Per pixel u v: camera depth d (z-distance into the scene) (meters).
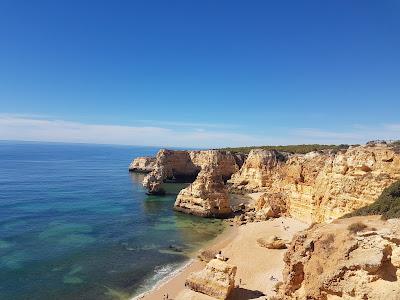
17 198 96.25
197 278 38.91
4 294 38.22
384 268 22.69
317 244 26.62
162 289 40.59
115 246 56.75
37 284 41.12
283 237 59.28
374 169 49.47
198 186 82.31
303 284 26.70
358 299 22.55
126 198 102.56
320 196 59.34
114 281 42.81
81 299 37.84
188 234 65.06
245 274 44.44
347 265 23.56
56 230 64.81
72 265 47.59
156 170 138.12
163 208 89.12
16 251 52.12
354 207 49.56
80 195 105.44
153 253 53.75
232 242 58.56
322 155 69.81
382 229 24.44
